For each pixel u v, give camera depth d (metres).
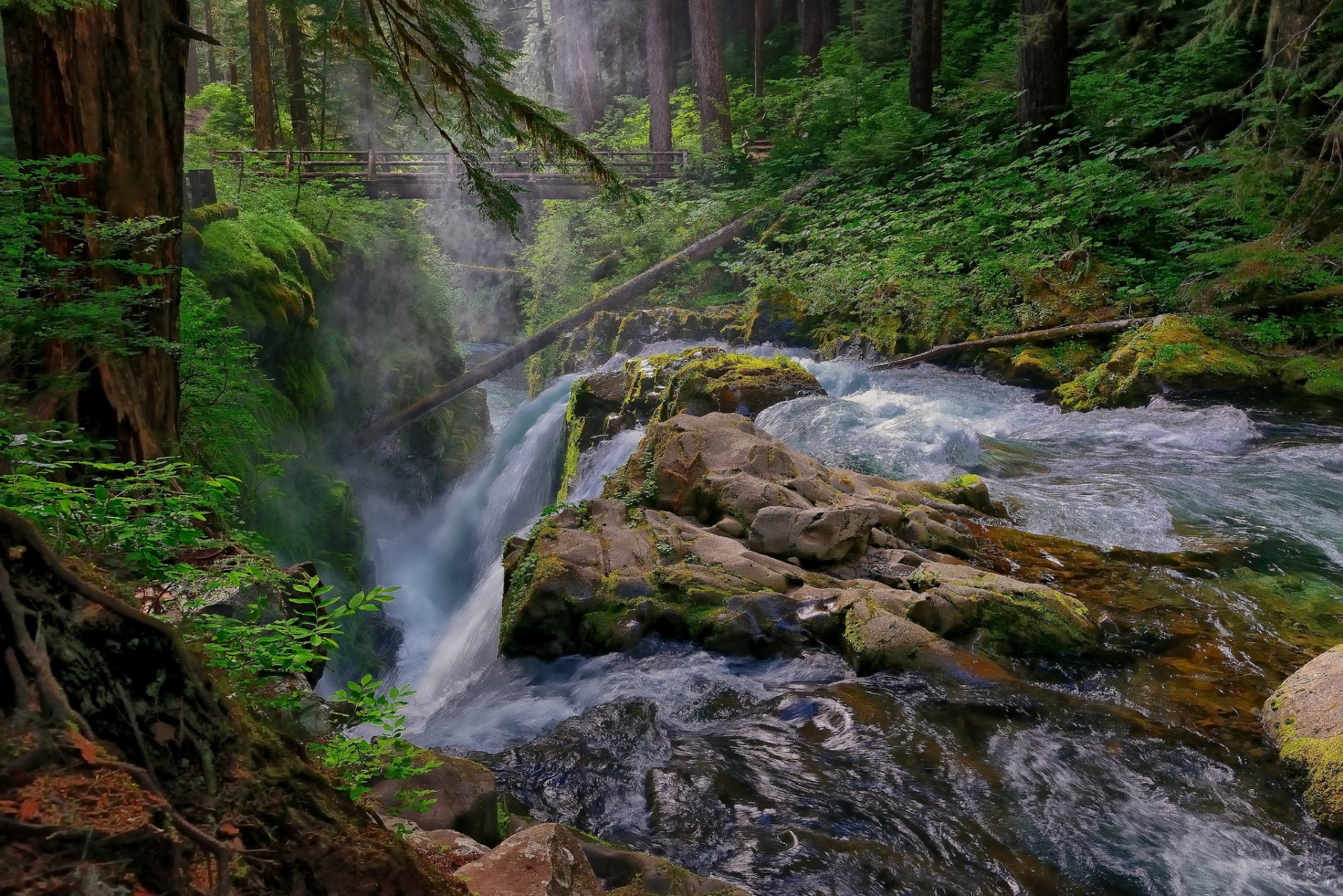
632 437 10.42
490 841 3.38
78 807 1.25
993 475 8.61
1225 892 3.59
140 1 5.21
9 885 1.14
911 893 3.60
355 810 1.80
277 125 24.27
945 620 5.49
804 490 7.00
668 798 4.30
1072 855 3.81
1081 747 4.57
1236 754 4.46
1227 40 15.17
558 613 6.03
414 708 6.67
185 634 2.33
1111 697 5.02
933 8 21.16
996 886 3.64
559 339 18.23
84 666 1.46
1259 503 7.63
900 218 15.88
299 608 4.21
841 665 5.44
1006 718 4.83
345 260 12.87
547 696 5.56
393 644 10.70
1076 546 6.79
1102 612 5.81
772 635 5.70
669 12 34.72
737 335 15.56
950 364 13.02
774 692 5.29
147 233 5.34
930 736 4.70
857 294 14.57
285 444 9.65
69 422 4.71
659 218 19.58
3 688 1.33
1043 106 15.52
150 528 2.63
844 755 4.59
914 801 4.20
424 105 4.91
